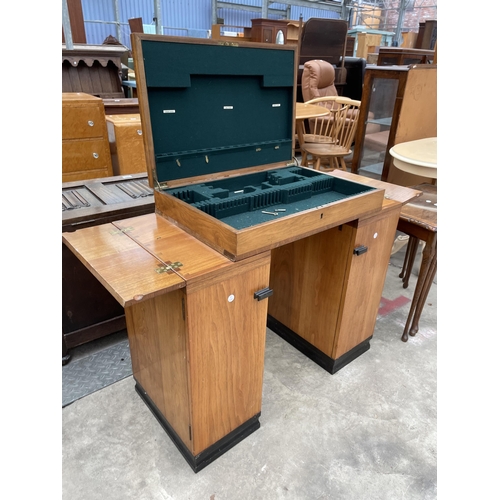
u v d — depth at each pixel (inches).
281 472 57.1
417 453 60.7
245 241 44.1
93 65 150.3
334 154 135.5
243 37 270.2
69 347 75.1
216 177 62.7
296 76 66.8
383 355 81.7
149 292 38.1
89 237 50.0
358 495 54.4
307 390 72.1
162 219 55.9
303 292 76.3
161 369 55.8
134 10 337.1
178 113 55.9
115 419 64.6
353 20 423.2
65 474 55.5
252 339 53.9
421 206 84.8
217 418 55.5
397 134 108.4
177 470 56.7
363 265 67.5
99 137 107.7
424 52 206.8
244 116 63.9
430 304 100.0
